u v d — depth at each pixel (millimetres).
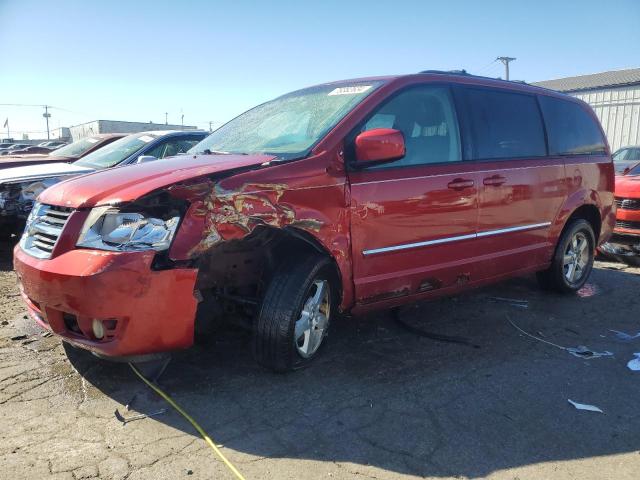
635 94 24766
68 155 9445
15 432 2881
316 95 4488
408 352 4129
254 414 3150
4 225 6809
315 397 3373
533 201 4953
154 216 3066
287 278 3498
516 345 4344
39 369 3621
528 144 5020
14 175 7008
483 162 4516
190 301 3100
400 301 4113
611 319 5055
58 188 3508
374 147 3525
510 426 3105
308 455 2773
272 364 3533
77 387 3389
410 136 4133
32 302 3432
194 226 3076
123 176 3383
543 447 2904
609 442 2967
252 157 3656
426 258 4137
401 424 3094
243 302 3646
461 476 2637
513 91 5047
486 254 4590
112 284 2902
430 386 3572
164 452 2750
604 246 7516
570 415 3248
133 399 3266
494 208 4559
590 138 5852
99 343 3021
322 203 3535
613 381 3727
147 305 2980
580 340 4496
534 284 6230
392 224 3887
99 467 2609
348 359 3959
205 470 2619
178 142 8289
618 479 2643
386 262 3912
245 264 3658
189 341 3189
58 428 2934
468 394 3477
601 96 26125
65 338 3168
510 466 2727
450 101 4457
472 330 4664
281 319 3445
